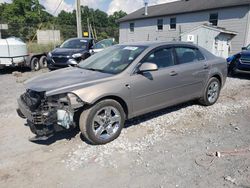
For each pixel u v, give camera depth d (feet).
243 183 9.66
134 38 97.81
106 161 11.34
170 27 80.74
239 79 31.86
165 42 16.02
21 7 163.94
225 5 60.95
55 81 12.91
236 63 33.14
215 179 9.95
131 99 13.61
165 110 18.16
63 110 11.76
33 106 11.89
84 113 12.25
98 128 12.67
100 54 16.65
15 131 14.75
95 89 12.15
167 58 15.66
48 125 11.82
